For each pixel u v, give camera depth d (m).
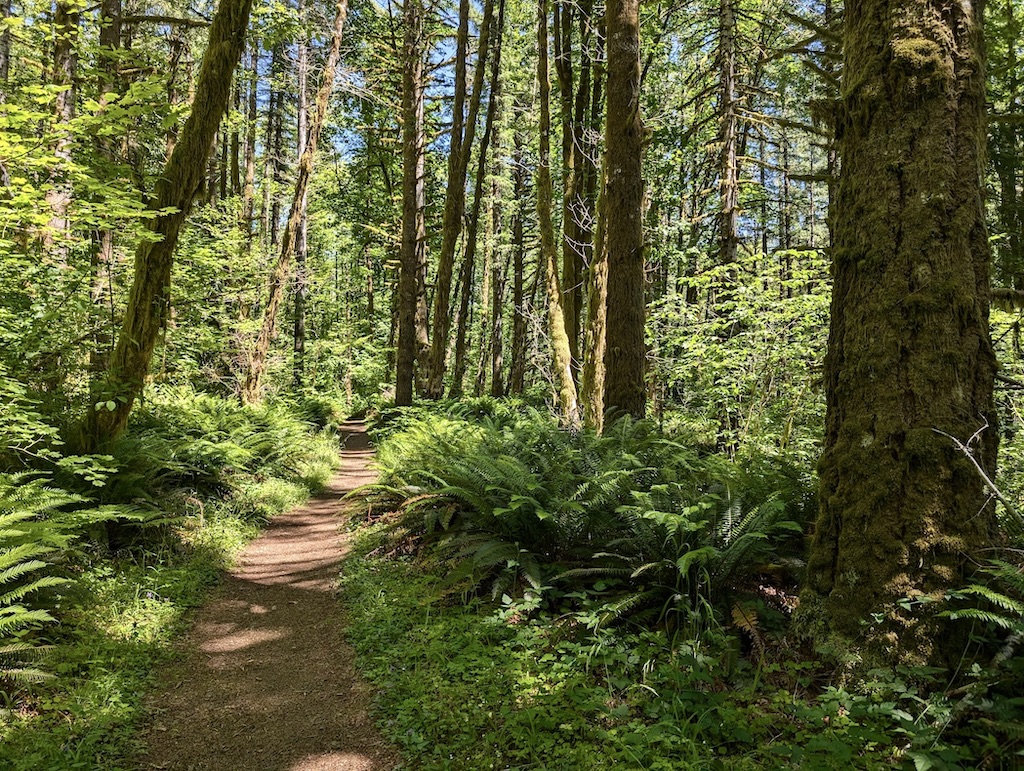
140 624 4.39
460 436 8.71
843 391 3.55
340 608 5.15
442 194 23.89
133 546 5.64
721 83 12.48
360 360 28.38
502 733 3.10
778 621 3.82
